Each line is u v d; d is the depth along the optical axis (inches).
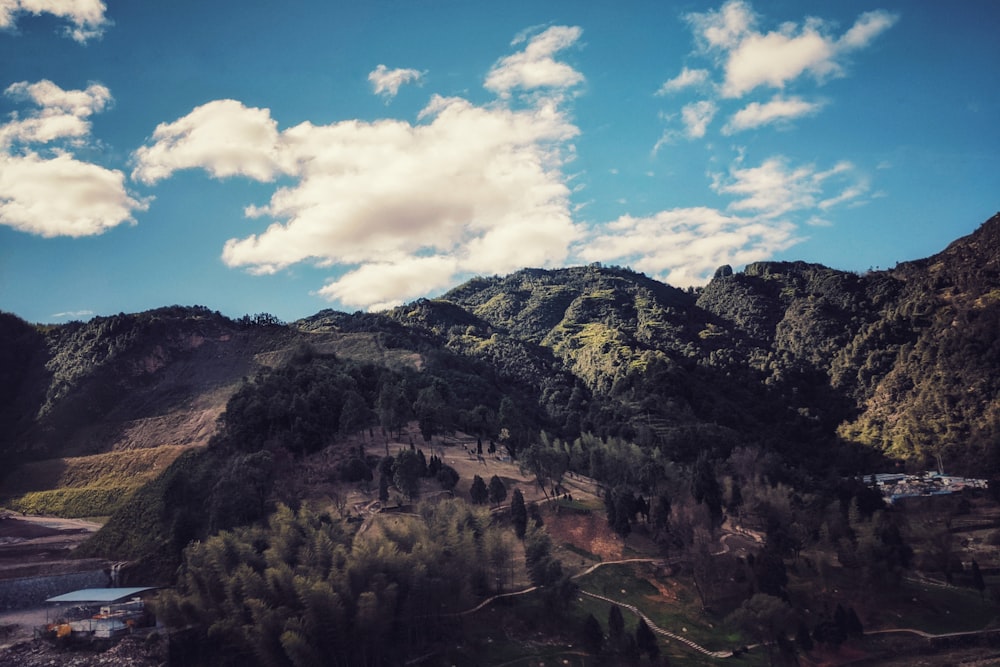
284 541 6333.7
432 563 6141.7
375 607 5565.9
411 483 7790.4
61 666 5497.1
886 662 6742.1
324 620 5472.4
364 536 6929.1
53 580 6815.9
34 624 6181.1
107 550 7431.1
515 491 7834.6
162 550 7180.1
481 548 6712.6
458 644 6092.5
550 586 6569.9
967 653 6939.0
